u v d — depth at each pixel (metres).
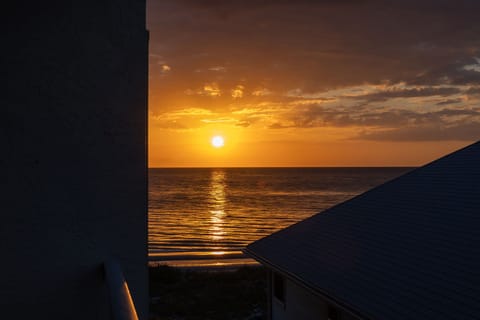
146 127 3.47
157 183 155.38
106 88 3.17
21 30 2.73
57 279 2.88
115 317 2.23
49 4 2.85
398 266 8.22
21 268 2.72
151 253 39.47
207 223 60.50
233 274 21.70
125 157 3.30
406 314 6.51
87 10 3.05
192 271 23.47
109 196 3.18
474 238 8.02
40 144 2.80
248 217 66.38
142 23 3.43
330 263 9.62
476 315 5.71
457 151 13.61
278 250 11.88
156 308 16.17
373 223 11.01
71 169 2.96
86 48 3.04
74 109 2.98
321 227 12.38
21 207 2.72
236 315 15.46
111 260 3.14
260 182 158.00
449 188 10.98
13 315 2.69
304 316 11.02
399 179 13.55
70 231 2.95
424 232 9.23
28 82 2.76
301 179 178.12
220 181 167.12
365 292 7.74
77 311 2.96
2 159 2.65
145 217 3.43
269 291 13.12
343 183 147.88
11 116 2.69
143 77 3.43
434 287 6.96
